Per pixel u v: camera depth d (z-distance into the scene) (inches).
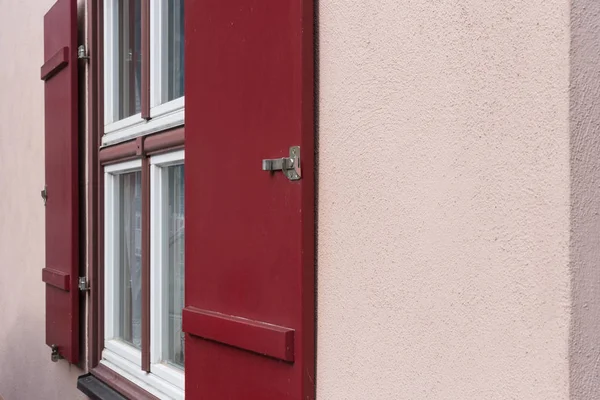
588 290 30.9
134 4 92.2
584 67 31.0
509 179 33.2
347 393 44.2
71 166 95.7
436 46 37.4
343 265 44.6
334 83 45.4
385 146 41.1
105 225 94.2
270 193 48.9
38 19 122.0
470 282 35.3
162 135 74.0
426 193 38.1
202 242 57.1
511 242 33.0
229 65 53.4
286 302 47.3
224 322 52.4
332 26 45.7
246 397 51.2
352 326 43.8
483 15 34.5
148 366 79.0
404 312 39.7
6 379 141.6
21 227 129.9
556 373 30.7
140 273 88.7
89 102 96.9
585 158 30.9
